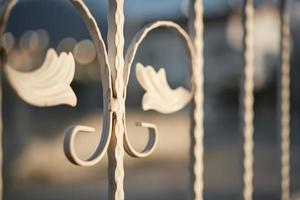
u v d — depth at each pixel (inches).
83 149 310.3
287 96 72.5
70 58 37.6
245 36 61.9
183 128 463.5
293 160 321.7
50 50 35.9
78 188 293.3
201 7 54.7
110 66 43.8
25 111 318.3
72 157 38.0
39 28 449.1
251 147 63.1
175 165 366.0
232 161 371.6
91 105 614.2
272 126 561.3
